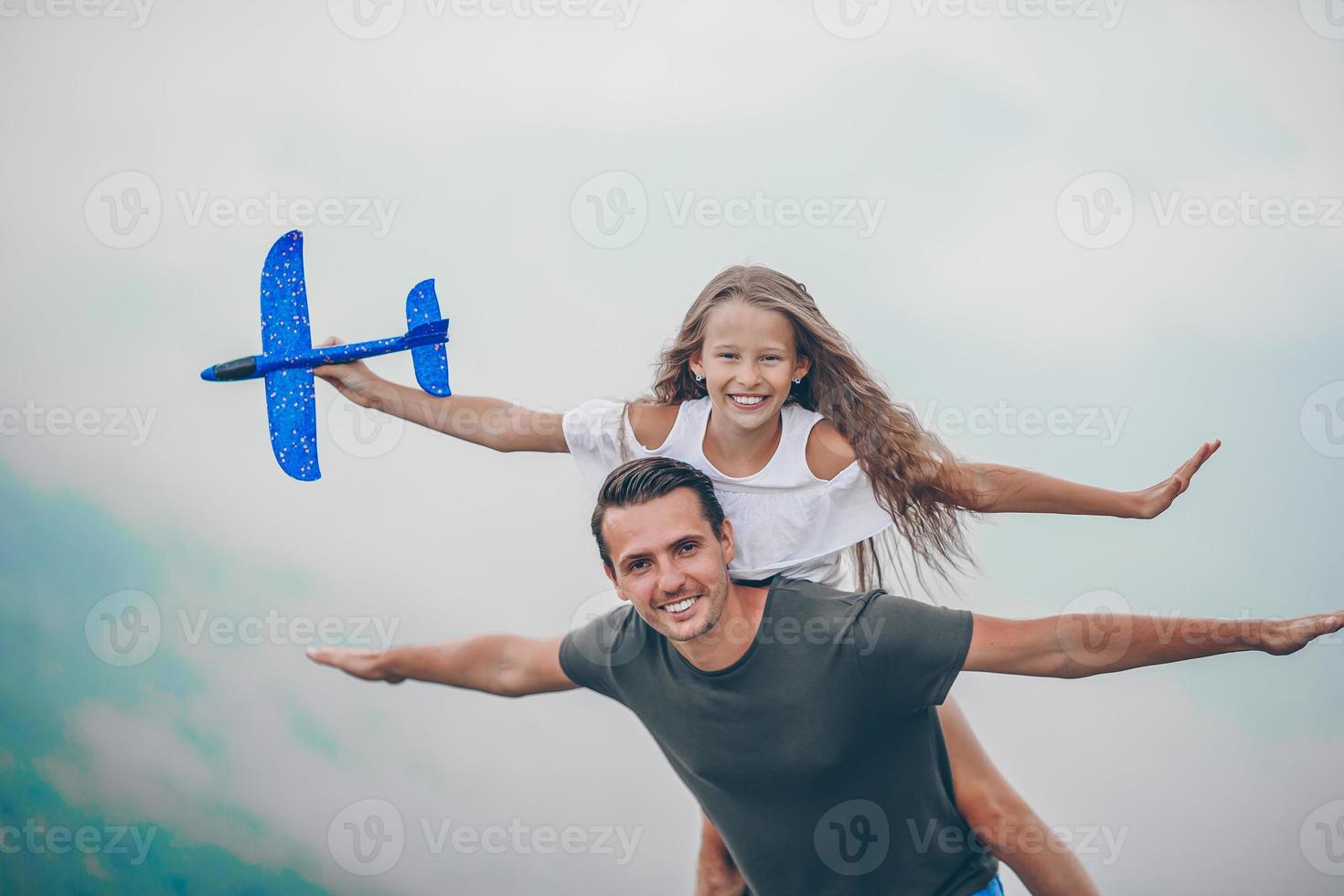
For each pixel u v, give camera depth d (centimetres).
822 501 281
